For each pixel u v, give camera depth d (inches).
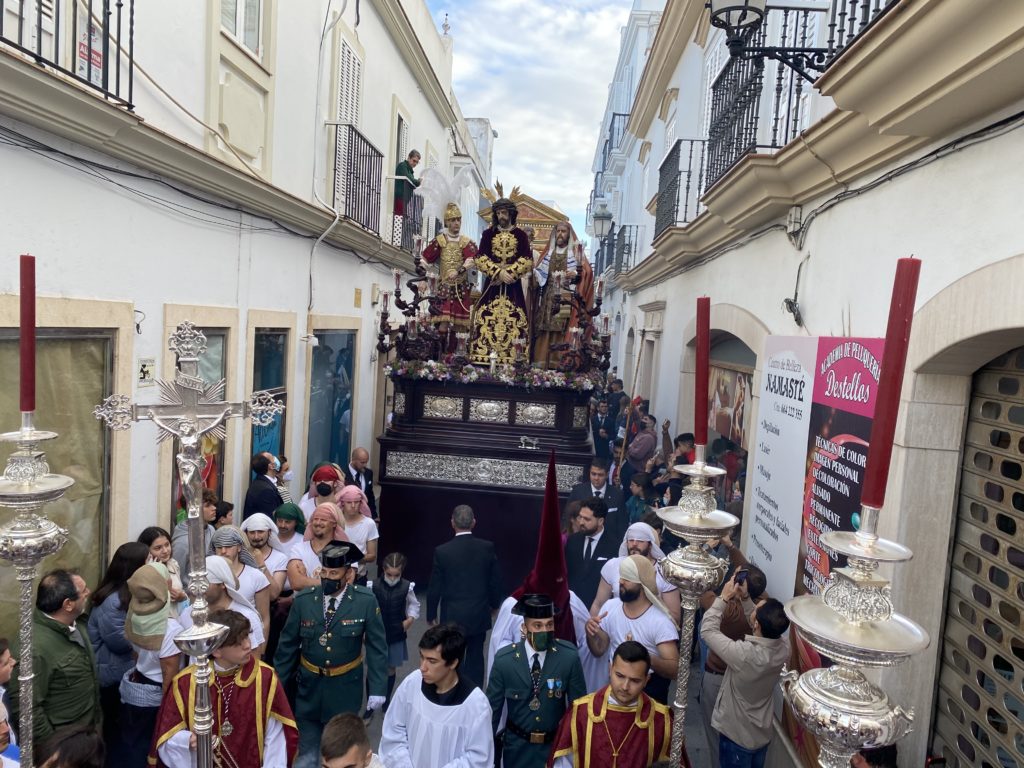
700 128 376.2
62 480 80.7
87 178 166.2
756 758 154.0
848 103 129.8
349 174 356.8
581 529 214.8
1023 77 95.5
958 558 128.2
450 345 312.3
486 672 223.3
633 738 122.9
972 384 127.3
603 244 778.2
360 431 431.2
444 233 314.2
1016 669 109.5
